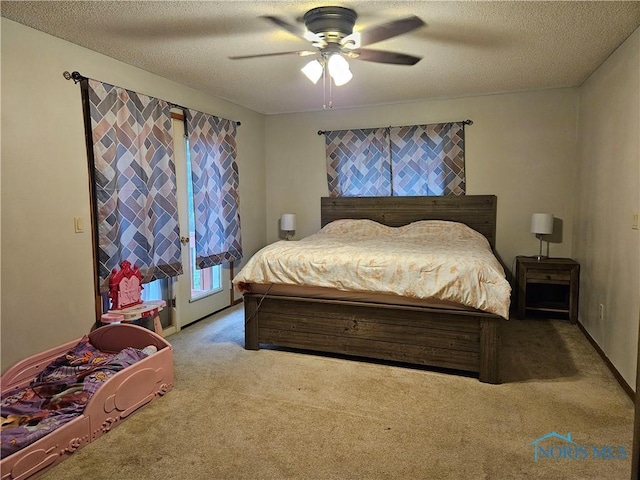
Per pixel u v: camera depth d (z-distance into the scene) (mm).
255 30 2697
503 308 2627
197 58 3225
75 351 2775
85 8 2357
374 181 5035
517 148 4484
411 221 4879
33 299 2654
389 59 3059
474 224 4645
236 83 3943
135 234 3338
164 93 3742
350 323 3094
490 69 3586
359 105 4988
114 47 2973
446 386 2707
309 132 5332
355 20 2535
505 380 2785
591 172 3664
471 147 4645
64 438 1962
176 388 2713
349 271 2988
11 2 2268
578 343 3490
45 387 2342
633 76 2682
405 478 1831
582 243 3932
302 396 2592
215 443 2102
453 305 2812
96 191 3033
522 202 4520
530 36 2814
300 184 5441
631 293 2594
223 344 3559
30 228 2625
